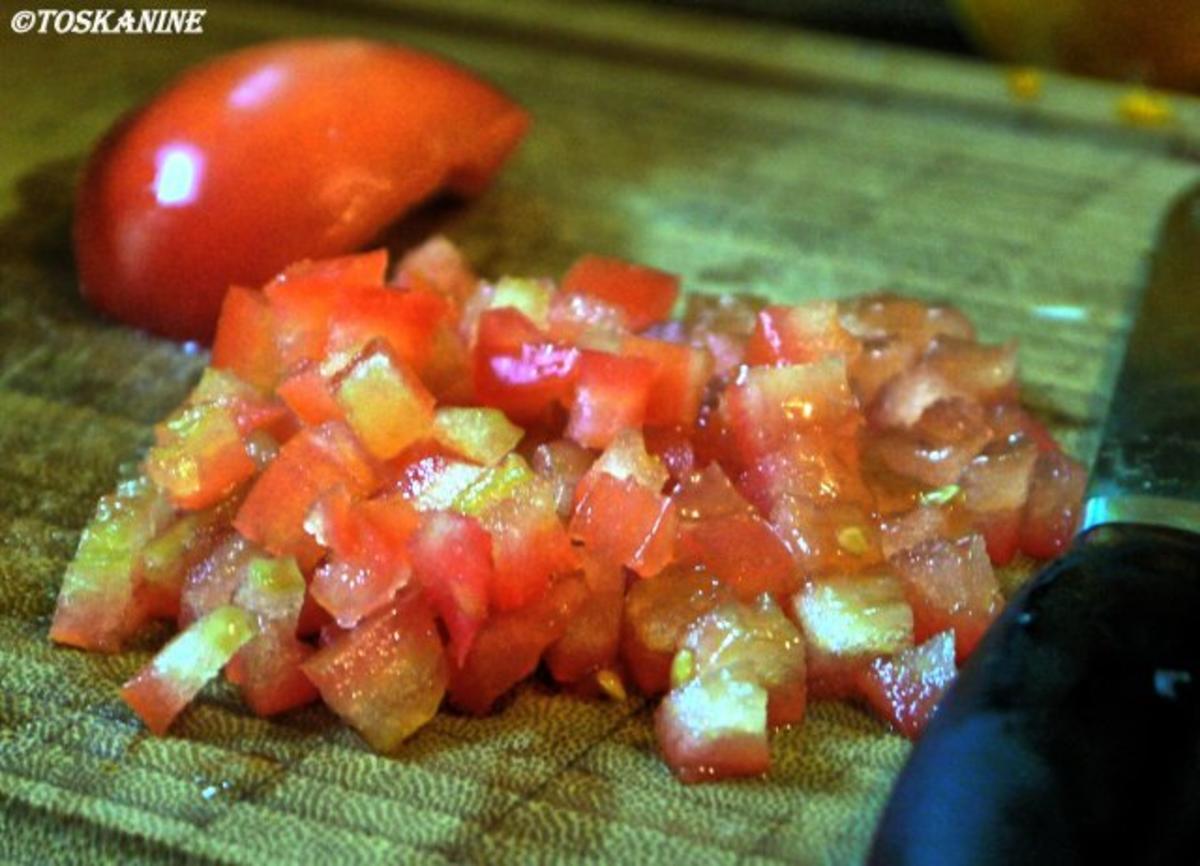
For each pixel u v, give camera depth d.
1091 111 0.34
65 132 0.32
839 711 0.19
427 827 0.18
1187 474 0.22
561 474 0.21
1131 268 0.29
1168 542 0.19
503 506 0.19
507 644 0.19
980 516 0.21
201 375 0.25
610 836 0.18
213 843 0.17
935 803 0.16
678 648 0.19
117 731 0.19
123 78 0.35
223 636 0.19
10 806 0.18
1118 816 0.15
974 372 0.24
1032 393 0.26
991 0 0.33
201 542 0.20
